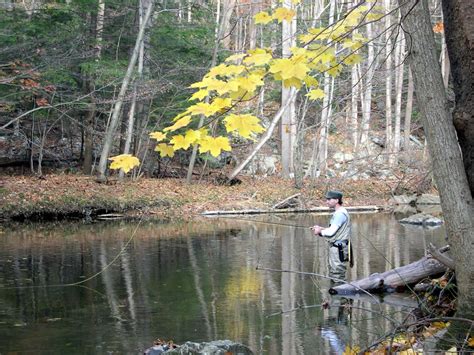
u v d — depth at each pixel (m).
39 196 18.52
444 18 5.25
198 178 26.73
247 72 3.67
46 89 19.62
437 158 5.34
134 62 20.53
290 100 23.12
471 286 5.45
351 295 8.07
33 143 24.08
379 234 14.44
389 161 26.66
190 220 18.31
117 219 18.36
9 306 7.45
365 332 6.20
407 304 7.50
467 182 5.37
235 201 21.77
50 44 20.03
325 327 6.44
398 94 27.45
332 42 3.94
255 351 5.59
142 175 25.58
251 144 28.20
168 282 8.86
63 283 8.83
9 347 5.77
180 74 22.91
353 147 29.17
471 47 4.99
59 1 20.95
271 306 7.39
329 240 8.95
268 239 13.66
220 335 6.16
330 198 8.98
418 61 5.24
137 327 6.48
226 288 8.45
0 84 19.75
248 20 19.20
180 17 28.58
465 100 5.20
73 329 6.41
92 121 24.19
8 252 11.73
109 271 9.76
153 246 12.59
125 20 23.97
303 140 26.72
